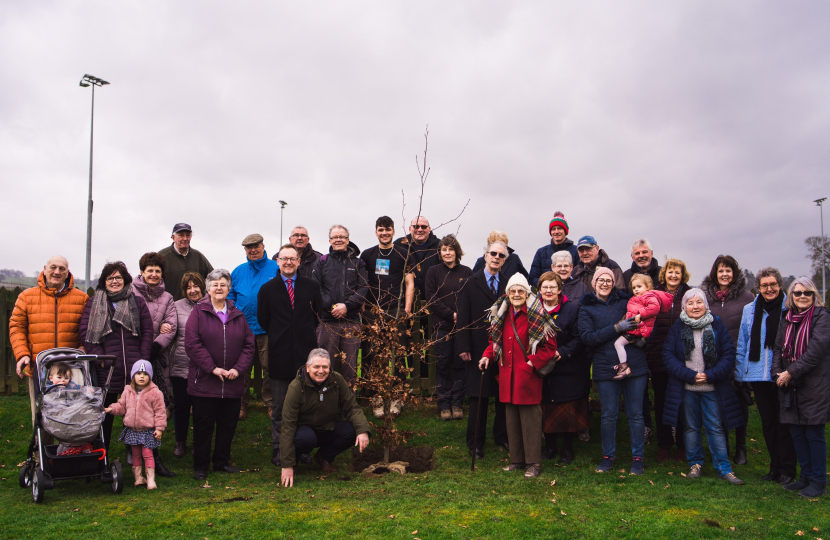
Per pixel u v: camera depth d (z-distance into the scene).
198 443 5.84
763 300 5.75
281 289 6.26
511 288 5.69
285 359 6.13
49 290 6.13
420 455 6.32
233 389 5.96
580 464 6.18
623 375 5.79
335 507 4.73
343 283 7.31
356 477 5.84
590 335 5.90
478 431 6.45
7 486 5.68
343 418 6.09
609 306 6.01
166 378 6.62
